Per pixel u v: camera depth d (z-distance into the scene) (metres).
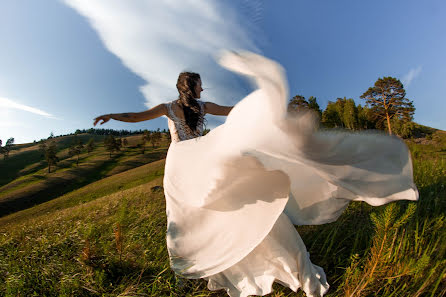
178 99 2.44
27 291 2.04
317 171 1.77
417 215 2.38
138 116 2.31
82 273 2.16
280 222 2.02
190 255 2.07
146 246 2.69
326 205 2.23
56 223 4.41
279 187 1.82
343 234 2.65
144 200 5.75
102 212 5.16
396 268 1.65
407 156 1.79
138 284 2.01
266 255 1.97
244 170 1.85
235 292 1.92
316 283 1.88
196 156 2.12
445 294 1.62
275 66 1.57
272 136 1.70
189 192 2.13
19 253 2.71
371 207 3.09
